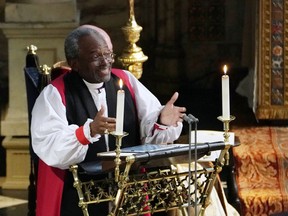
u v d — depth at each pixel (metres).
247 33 31.16
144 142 19.28
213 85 35.81
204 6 35.75
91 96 18.92
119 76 19.47
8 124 28.91
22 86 29.00
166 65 35.62
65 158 17.78
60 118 18.34
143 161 17.12
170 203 18.20
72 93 18.78
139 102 19.33
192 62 35.91
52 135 17.98
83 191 18.61
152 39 35.78
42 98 18.59
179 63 35.72
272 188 24.94
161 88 35.62
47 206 18.81
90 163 18.08
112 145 18.94
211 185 18.16
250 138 26.62
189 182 17.34
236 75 35.59
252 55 30.20
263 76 27.53
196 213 17.67
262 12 27.44
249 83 30.36
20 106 29.02
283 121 27.88
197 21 35.78
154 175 18.38
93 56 18.48
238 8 35.72
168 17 35.44
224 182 27.12
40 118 18.30
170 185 18.09
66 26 28.64
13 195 28.11
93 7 35.44
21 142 28.55
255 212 24.45
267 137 26.73
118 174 17.06
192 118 17.36
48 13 28.69
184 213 18.92
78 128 17.73
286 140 26.45
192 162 19.95
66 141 17.73
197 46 35.88
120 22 35.50
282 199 24.42
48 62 28.92
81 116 18.73
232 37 35.84
